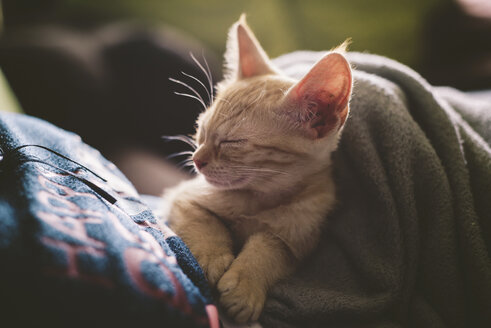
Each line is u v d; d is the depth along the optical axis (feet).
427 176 0.83
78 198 0.64
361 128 0.87
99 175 0.75
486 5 2.15
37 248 0.54
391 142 0.84
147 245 0.63
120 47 1.56
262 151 0.86
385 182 0.83
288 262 0.84
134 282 0.58
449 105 1.00
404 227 0.82
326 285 0.81
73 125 1.41
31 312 0.51
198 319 0.60
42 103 1.37
